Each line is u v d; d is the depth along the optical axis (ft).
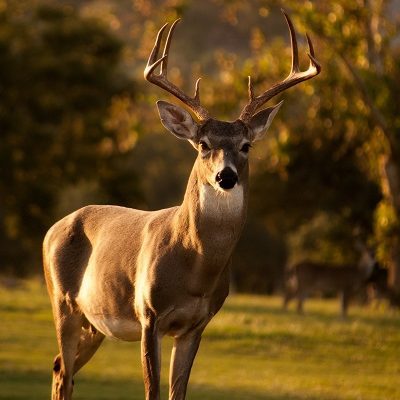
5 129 364.79
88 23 383.65
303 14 217.56
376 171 251.39
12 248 431.84
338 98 230.68
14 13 387.34
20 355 151.33
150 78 85.92
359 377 147.43
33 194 370.32
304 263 249.55
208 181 81.51
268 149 290.97
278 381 141.18
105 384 132.77
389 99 222.69
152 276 83.82
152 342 84.33
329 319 218.79
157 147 542.57
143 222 89.20
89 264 92.38
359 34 220.84
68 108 370.12
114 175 386.52
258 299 293.02
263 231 426.92
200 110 84.17
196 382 138.10
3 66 364.38
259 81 235.81
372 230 331.36
